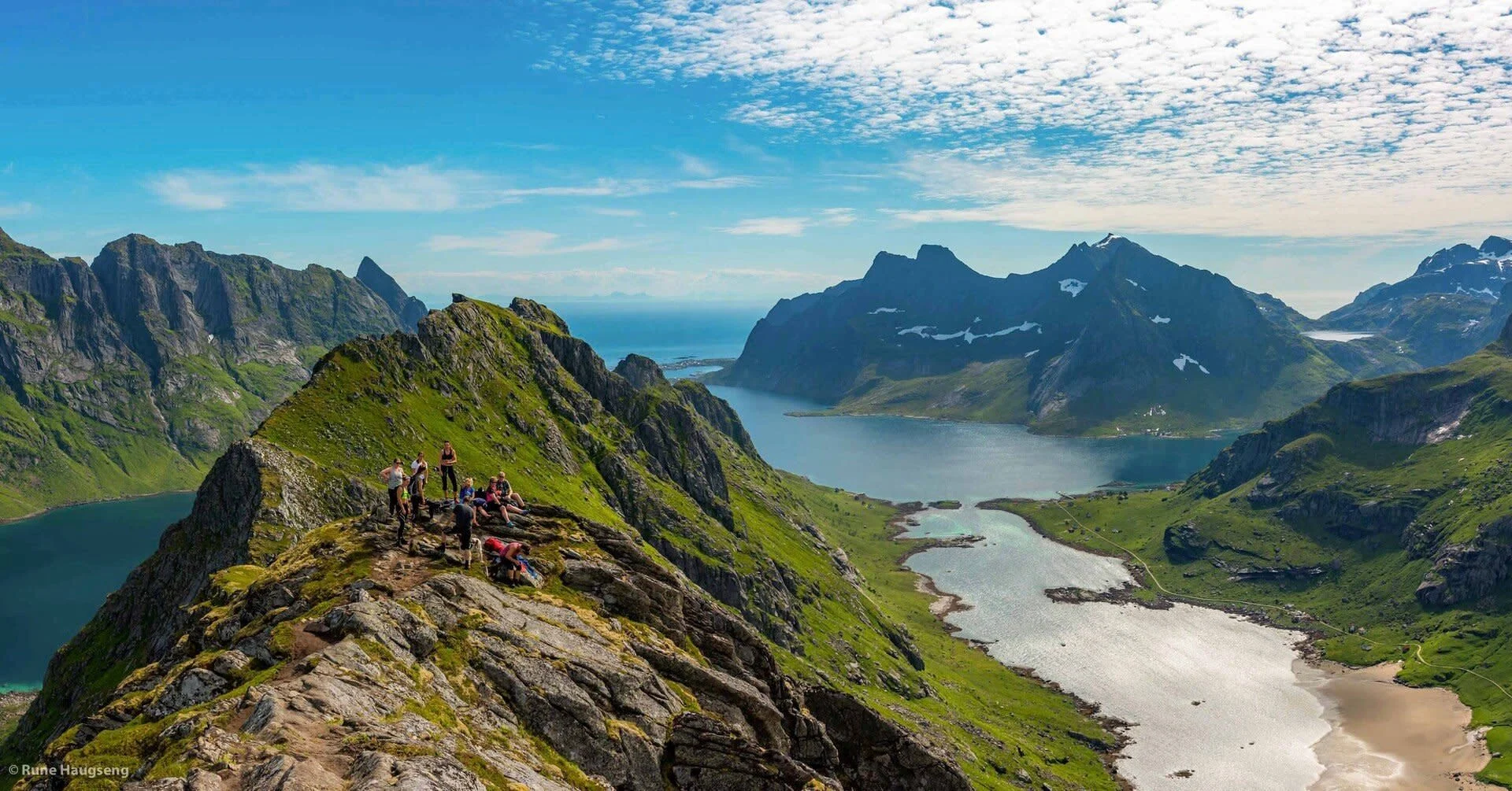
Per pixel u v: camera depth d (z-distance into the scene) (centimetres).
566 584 6222
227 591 8781
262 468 18562
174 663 5628
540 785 4028
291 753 3456
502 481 7144
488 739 4238
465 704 4453
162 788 3200
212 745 3469
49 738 13525
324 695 3903
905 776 7206
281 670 4281
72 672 15425
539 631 5331
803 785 5238
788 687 7119
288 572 5675
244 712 3825
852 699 7412
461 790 3491
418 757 3603
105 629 16200
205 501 18725
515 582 5888
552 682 4847
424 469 6419
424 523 6366
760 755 5209
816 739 6906
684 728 5156
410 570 5656
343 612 4731
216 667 4519
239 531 16988
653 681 5366
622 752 4769
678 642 6425
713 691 5875
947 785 7194
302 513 18125
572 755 4641
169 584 16888
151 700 4600
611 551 6931
